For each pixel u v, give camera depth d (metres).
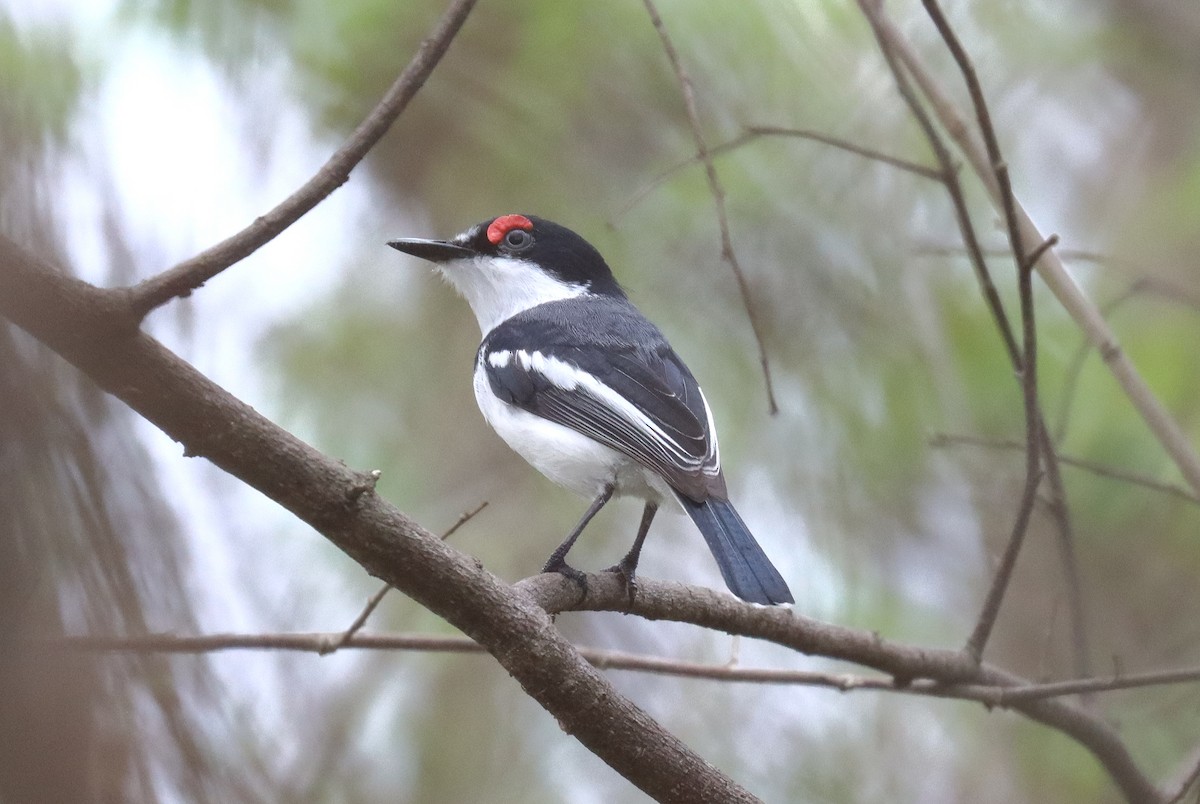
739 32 9.85
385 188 10.68
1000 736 10.87
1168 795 7.83
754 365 10.33
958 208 7.18
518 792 10.14
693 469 7.80
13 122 5.25
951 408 10.02
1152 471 10.45
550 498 10.49
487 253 9.69
